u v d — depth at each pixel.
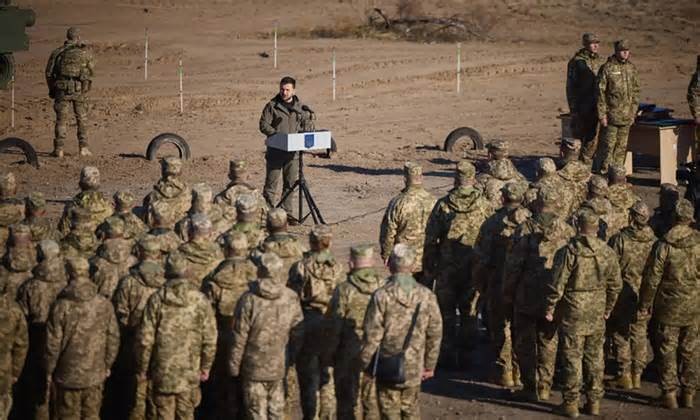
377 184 58.69
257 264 26.58
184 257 26.59
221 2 124.19
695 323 30.59
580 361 29.61
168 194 36.56
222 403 28.16
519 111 81.25
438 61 98.75
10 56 47.12
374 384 25.97
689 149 58.47
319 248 27.94
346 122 77.38
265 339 26.02
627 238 31.42
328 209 52.88
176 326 26.03
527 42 109.38
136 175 60.44
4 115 77.06
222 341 27.52
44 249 27.48
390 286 25.77
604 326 29.77
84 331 26.12
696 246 30.25
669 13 122.56
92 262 28.75
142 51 101.00
